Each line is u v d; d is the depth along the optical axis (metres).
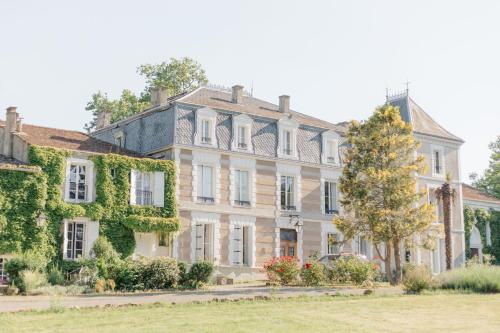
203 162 35.56
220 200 35.88
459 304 20.59
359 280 30.02
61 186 31.38
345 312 18.33
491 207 50.78
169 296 22.70
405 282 26.52
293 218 38.56
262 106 41.22
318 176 40.19
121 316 17.00
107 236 32.16
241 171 37.22
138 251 33.28
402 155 30.92
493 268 27.19
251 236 36.78
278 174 38.41
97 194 32.34
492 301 21.42
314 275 29.69
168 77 53.28
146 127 37.56
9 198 29.77
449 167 46.19
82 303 20.27
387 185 29.91
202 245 34.75
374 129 31.05
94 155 32.56
